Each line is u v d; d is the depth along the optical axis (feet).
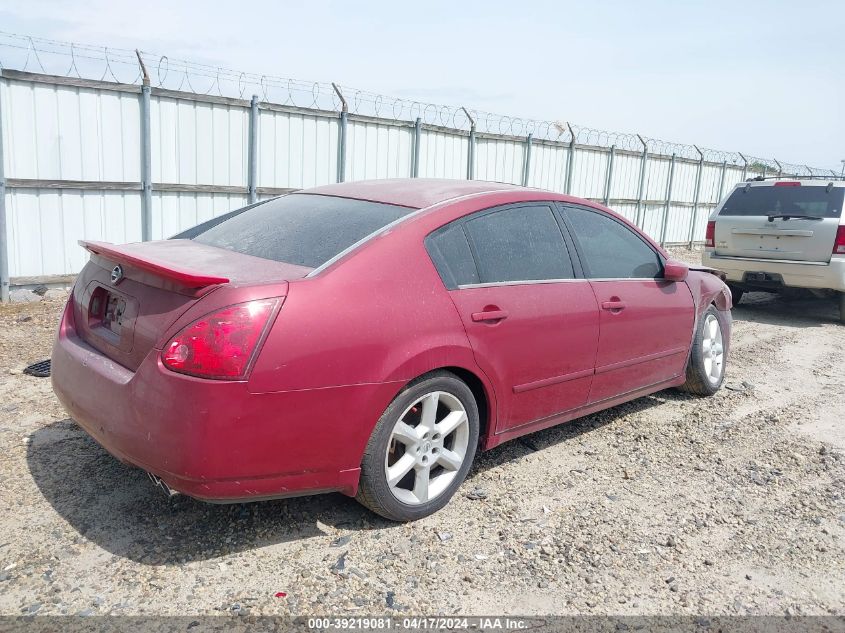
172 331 8.80
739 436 15.72
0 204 26.91
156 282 9.38
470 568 9.79
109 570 9.21
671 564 10.24
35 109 27.37
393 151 39.81
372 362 9.66
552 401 13.08
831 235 28.76
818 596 9.67
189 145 31.96
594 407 14.37
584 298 13.32
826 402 18.83
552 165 50.67
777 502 12.50
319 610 8.66
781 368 22.47
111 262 10.41
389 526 10.77
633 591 9.52
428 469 10.89
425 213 11.31
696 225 67.36
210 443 8.55
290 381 8.95
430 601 9.00
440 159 42.63
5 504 10.73
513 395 12.09
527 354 12.12
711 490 12.84
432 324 10.43
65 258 29.19
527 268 12.47
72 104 28.30
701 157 64.59
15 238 27.68
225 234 12.35
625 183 57.57
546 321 12.39
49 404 15.07
